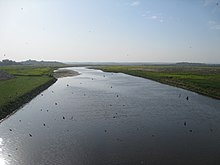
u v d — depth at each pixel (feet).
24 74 272.31
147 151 62.95
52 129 81.56
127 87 191.93
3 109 100.07
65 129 81.46
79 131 79.15
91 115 99.55
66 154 61.31
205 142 69.56
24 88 156.04
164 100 132.26
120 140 70.90
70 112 105.09
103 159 58.23
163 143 68.54
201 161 57.41
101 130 79.92
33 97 143.23
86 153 61.77
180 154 61.21
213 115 99.55
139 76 307.99
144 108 111.86
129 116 97.66
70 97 143.95
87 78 284.41
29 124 87.81
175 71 377.50
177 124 86.79
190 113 102.68
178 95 150.00
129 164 55.72
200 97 143.02
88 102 126.93
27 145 67.56
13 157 59.82
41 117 97.76
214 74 291.99
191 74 294.46
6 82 189.37
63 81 244.42
